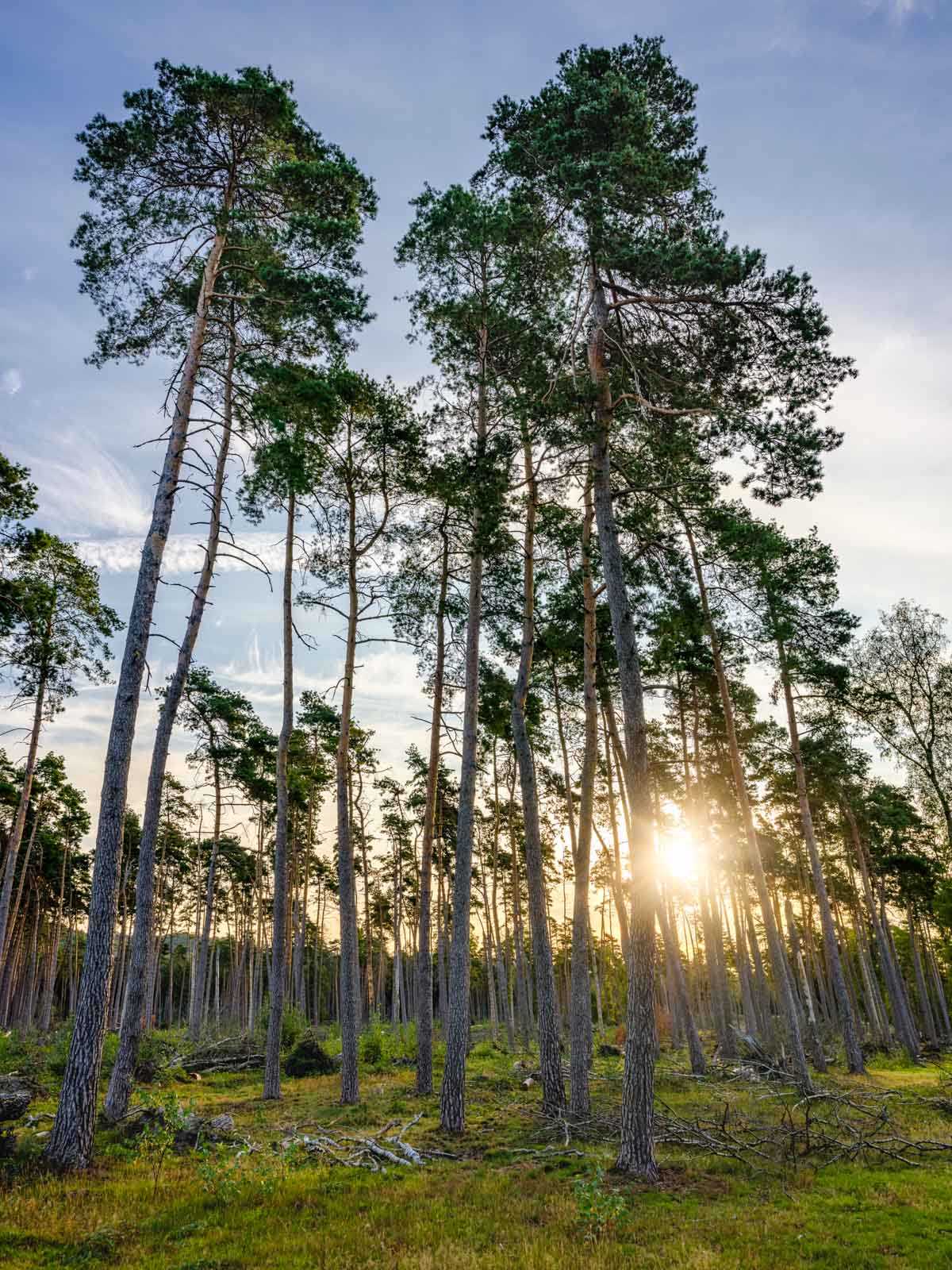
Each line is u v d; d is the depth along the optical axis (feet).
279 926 65.51
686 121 45.88
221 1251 27.02
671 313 46.34
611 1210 28.96
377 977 211.82
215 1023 128.06
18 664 76.23
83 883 168.66
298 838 152.35
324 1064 84.23
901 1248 26.61
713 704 94.63
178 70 49.14
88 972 39.19
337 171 51.70
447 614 69.31
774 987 184.96
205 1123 45.83
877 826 124.57
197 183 53.31
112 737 42.16
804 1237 27.81
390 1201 33.32
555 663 73.72
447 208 52.16
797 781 88.28
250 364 47.21
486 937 142.72
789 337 42.96
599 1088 65.57
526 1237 28.25
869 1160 41.50
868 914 150.20
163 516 46.32
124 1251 26.94
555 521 59.47
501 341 58.44
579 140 41.50
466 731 56.95
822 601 68.80
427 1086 62.18
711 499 47.39
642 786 41.55
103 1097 60.85
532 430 45.42
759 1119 50.90
